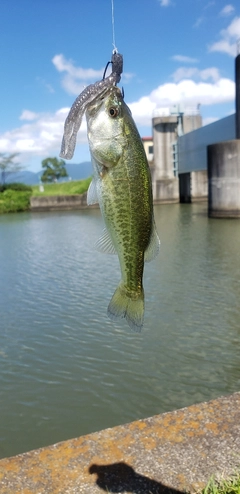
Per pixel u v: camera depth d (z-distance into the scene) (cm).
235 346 133
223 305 170
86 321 160
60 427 98
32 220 629
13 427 98
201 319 156
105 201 39
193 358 127
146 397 108
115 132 38
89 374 120
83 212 741
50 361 128
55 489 48
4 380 118
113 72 38
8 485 49
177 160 800
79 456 52
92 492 47
